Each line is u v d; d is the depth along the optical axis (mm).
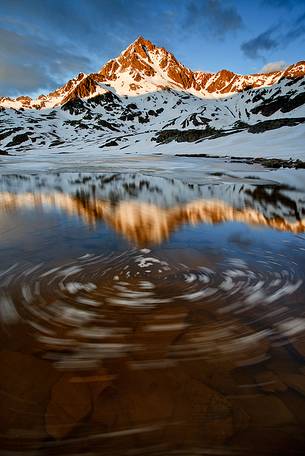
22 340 3682
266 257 6500
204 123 118750
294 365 3240
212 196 16641
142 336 3730
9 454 2371
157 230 9031
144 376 3100
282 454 2385
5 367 3221
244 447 2420
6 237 8172
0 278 5402
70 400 2811
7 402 2795
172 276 5457
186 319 4074
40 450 2395
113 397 2840
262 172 30625
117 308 4355
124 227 9398
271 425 2580
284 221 10250
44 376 3104
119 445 2434
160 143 97250
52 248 7133
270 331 3824
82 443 2443
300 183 22375
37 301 4582
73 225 9695
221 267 5895
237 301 4566
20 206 13477
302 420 2625
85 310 4316
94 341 3648
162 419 2623
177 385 2973
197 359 3336
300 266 5977
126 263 6090
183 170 35312
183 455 2365
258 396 2844
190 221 10289
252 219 10617
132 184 23484
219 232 8758
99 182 25219
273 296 4727
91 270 5738
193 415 2656
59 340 3674
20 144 123625
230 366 3234
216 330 3838
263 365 3246
